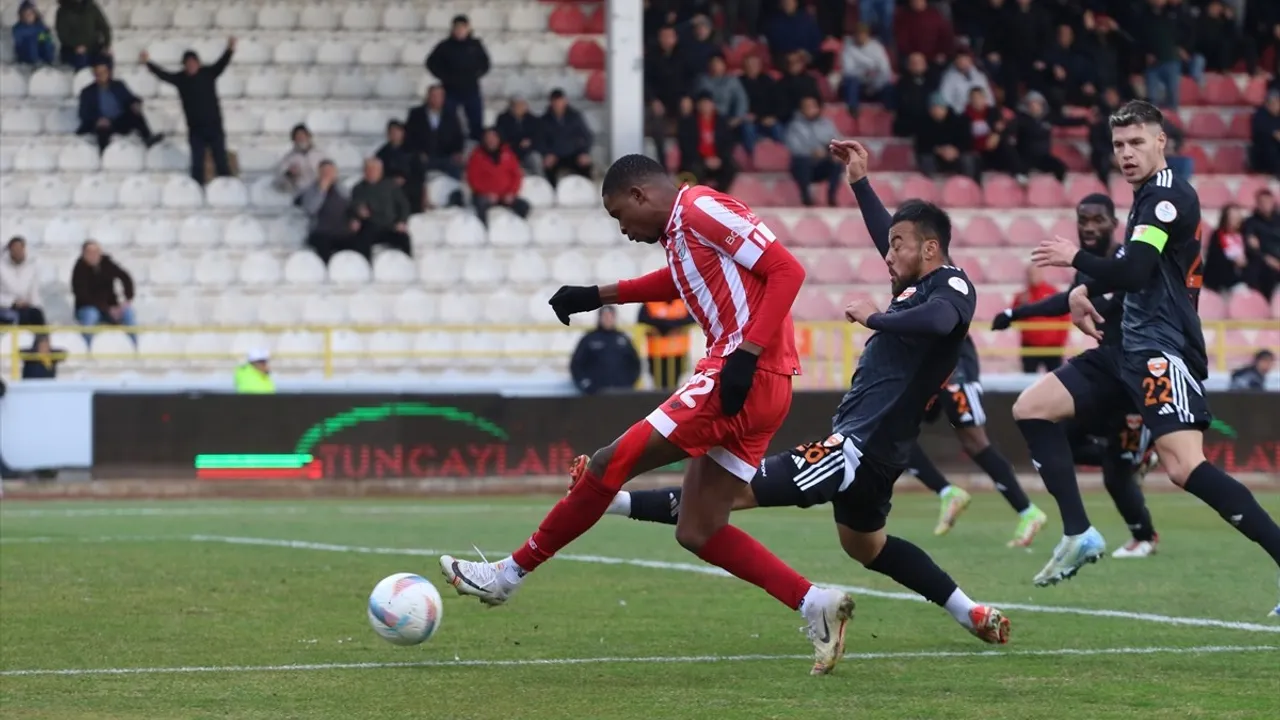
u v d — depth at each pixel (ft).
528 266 189.98
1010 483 94.84
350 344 180.86
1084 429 82.17
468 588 52.49
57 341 172.96
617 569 83.41
